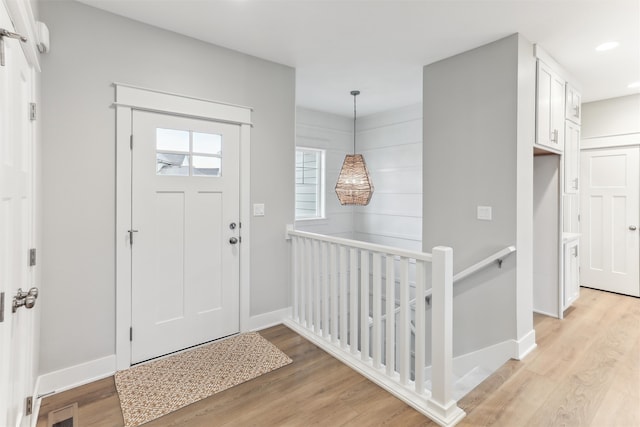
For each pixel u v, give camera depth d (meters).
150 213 2.53
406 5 2.24
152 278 2.55
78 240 2.23
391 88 3.97
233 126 2.95
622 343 2.84
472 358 2.90
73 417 1.90
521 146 2.66
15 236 1.37
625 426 1.83
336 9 2.30
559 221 3.40
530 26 2.51
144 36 2.47
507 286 2.68
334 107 4.83
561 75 3.25
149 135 2.51
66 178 2.18
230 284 2.97
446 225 3.10
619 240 4.18
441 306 1.89
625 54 3.01
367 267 2.41
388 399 2.08
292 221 3.37
